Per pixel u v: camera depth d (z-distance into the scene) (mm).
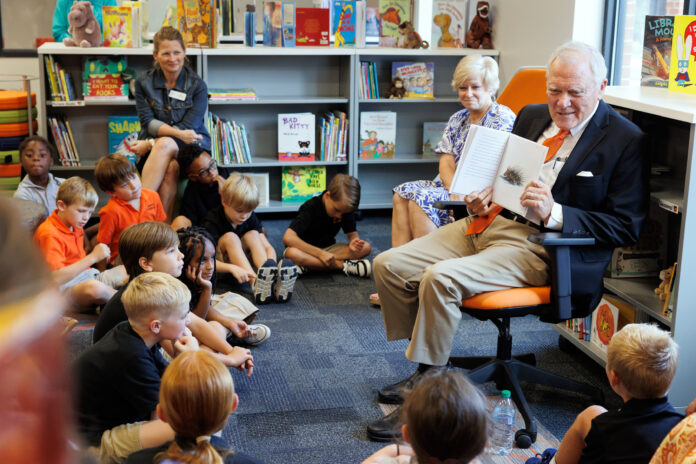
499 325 2516
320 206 4023
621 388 1717
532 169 2447
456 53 5082
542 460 2072
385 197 5395
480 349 3064
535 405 2604
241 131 5016
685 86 2746
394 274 2592
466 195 2578
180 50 4266
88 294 3027
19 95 4781
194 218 3973
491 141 2549
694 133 2234
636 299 2594
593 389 2545
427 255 2645
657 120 2820
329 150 5113
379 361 2938
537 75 3357
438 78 5418
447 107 5469
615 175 2396
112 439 1847
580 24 3971
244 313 3051
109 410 1896
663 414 1658
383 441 2350
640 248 2803
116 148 5004
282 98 5141
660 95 2672
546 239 2242
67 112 5027
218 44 5133
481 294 2385
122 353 1878
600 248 2398
